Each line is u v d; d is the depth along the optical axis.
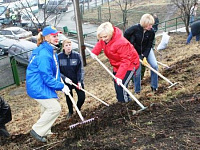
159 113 4.79
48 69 4.52
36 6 24.83
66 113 7.16
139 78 6.61
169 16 23.58
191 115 4.47
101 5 32.25
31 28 22.38
